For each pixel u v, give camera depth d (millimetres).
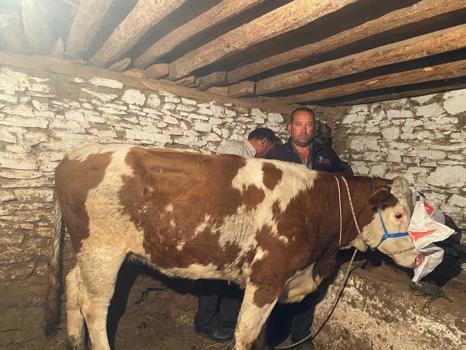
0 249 3600
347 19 2416
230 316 3633
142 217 2666
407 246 2951
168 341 3566
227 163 2785
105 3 2324
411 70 3314
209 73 4145
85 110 3977
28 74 3680
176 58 3904
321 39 2771
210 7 2443
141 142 4293
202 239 2701
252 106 4980
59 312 3250
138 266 4102
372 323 3049
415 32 2592
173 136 4492
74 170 2738
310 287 3123
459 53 2902
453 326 2471
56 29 3254
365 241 3203
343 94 4164
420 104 4168
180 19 2709
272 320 3791
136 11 2488
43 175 3770
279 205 2777
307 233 2838
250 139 4008
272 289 2771
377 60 2891
